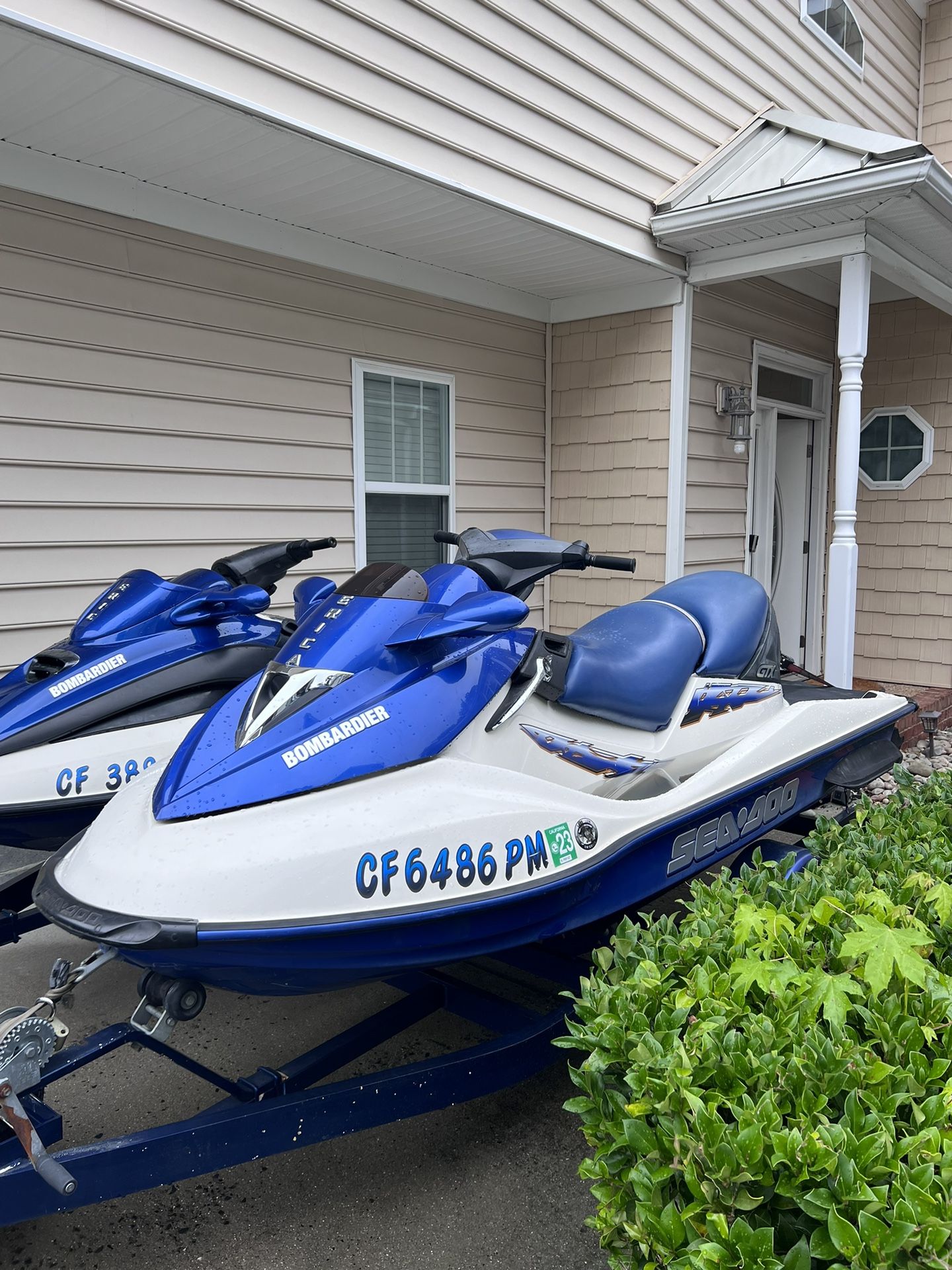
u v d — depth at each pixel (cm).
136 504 441
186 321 452
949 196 516
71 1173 171
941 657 807
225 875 179
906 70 865
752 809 299
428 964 206
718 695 307
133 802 212
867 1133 131
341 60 394
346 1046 225
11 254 389
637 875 253
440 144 441
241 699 221
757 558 791
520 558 265
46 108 352
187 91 340
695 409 659
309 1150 240
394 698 216
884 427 818
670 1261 129
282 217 478
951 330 771
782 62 680
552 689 262
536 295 651
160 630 310
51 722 279
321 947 185
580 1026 171
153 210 431
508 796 222
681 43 582
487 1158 237
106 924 173
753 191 534
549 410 680
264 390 489
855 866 217
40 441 406
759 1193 133
